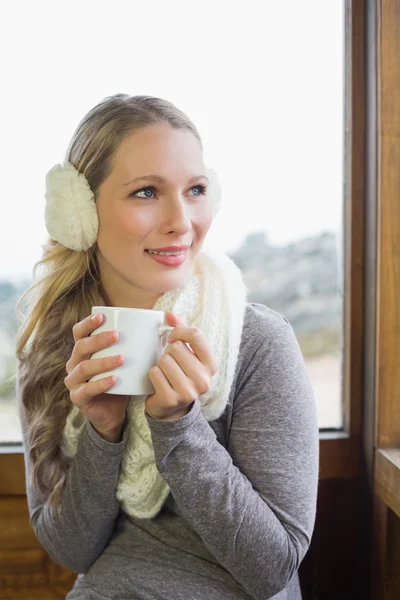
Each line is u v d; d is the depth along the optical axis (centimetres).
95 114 86
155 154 81
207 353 72
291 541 80
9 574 122
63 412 95
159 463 76
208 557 86
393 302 108
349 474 121
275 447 83
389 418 110
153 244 82
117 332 70
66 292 95
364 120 114
